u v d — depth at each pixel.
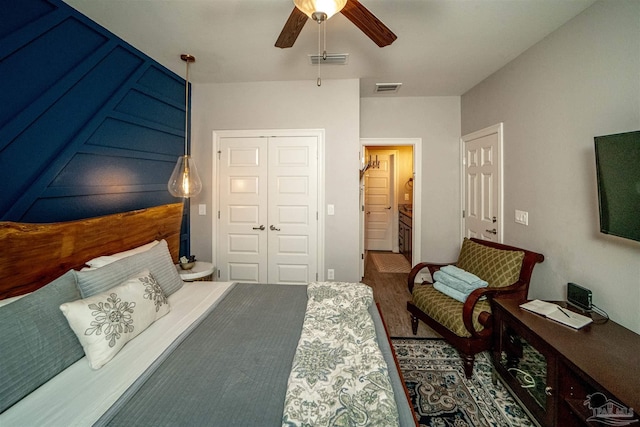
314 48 2.38
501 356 1.83
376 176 6.25
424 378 1.95
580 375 1.20
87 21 1.90
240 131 3.20
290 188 3.21
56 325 1.15
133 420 0.88
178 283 2.02
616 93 1.64
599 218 1.64
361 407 0.87
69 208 1.80
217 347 1.29
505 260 2.27
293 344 1.32
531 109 2.37
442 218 3.80
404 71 2.87
